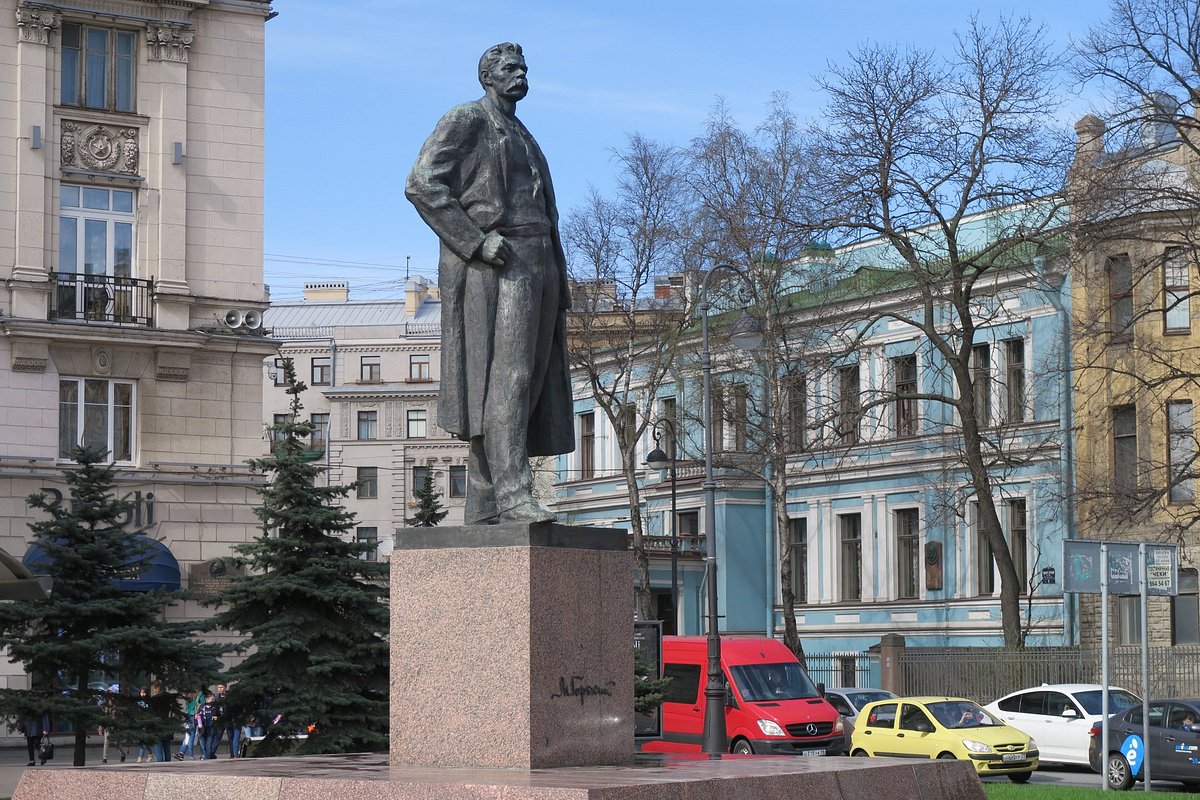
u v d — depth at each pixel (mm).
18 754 32844
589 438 60562
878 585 49406
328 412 94438
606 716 9492
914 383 49094
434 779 7926
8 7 36094
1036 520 44594
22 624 20547
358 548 20156
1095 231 35812
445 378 10016
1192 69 34219
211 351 37906
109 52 37250
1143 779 23938
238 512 37969
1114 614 42000
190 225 37906
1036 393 44875
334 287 103812
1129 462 41969
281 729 19359
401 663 9406
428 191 9961
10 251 35781
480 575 9266
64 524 20641
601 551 9609
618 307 46188
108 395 36969
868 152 37375
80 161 36719
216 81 38375
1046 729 29172
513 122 10289
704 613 53719
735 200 41312
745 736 28047
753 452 43688
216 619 20359
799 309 45531
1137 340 40250
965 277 40188
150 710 20844
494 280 10000
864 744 27766
